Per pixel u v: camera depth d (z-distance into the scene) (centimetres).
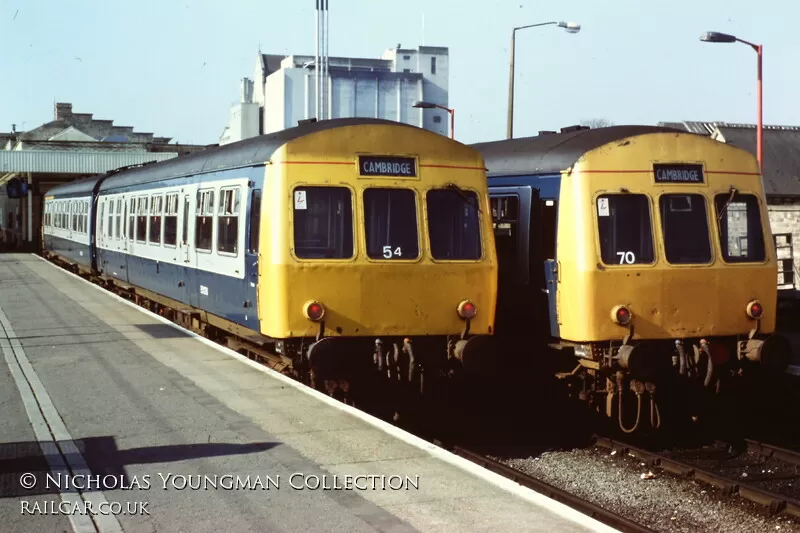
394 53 8212
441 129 8231
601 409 1303
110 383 1138
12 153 4691
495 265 1184
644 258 1187
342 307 1112
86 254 2858
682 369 1166
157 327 1666
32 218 5159
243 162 1267
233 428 912
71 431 902
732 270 1213
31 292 2397
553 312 1238
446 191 1168
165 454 819
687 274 1193
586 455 1151
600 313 1168
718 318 1205
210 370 1227
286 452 825
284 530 631
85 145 6266
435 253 1153
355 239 1122
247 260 1229
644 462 1102
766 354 1191
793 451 1112
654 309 1181
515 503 687
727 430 1297
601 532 626
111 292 2448
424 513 664
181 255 1623
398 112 7938
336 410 991
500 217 1389
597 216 1180
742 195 1238
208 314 1505
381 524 642
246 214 1238
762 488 984
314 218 1115
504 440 1238
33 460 799
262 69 8825
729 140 3450
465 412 1350
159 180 1839
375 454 820
